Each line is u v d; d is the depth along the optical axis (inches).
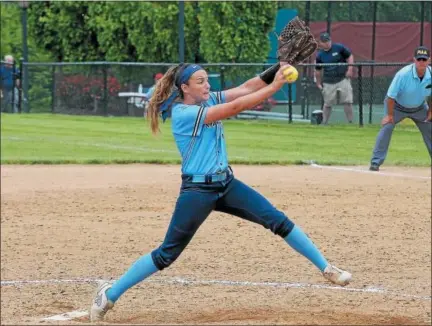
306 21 2233.0
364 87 2046.0
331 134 1843.0
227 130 1920.5
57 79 2420.0
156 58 2354.8
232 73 2079.2
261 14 2209.6
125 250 847.7
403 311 631.8
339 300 666.2
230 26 2197.3
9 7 2849.4
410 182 1232.2
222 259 815.1
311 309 631.2
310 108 2095.2
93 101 2361.0
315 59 2041.1
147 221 976.3
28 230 933.8
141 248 854.5
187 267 784.9
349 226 946.1
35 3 2645.2
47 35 2650.1
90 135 1889.8
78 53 2571.4
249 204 575.8
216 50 2202.3
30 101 2472.9
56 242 880.9
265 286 716.0
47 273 763.4
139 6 2332.7
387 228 938.7
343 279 581.9
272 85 551.5
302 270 776.3
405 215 1003.9
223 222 979.9
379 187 1185.4
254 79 591.2
